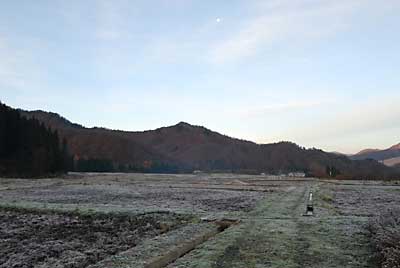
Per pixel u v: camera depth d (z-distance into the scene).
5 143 120.12
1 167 108.62
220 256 13.32
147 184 83.19
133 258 13.36
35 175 110.88
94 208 31.11
